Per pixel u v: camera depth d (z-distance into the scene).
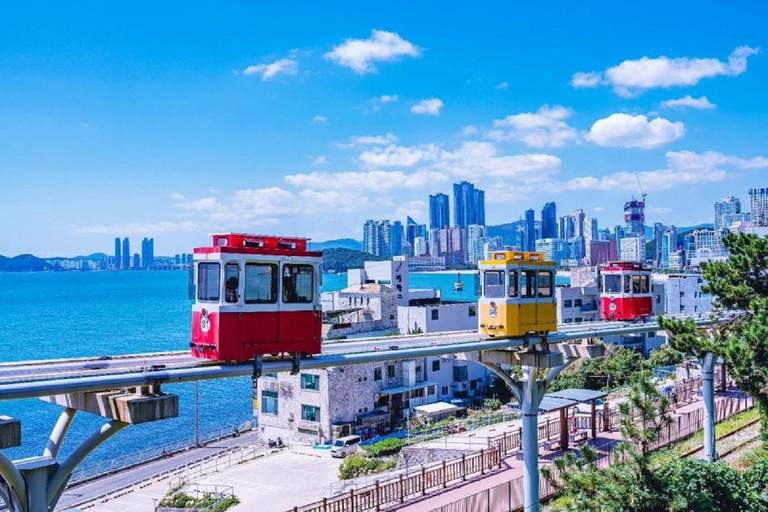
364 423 56.97
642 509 20.94
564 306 80.62
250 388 92.75
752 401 44.94
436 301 87.06
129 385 14.00
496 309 23.52
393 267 85.81
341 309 69.81
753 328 20.48
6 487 14.12
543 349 24.70
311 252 17.27
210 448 59.38
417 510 27.12
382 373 60.75
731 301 26.73
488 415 55.88
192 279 16.42
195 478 45.84
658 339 83.50
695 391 48.44
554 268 24.88
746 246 27.25
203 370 15.34
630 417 22.86
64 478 14.41
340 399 56.25
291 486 42.03
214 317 15.56
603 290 34.75
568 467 22.53
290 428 57.62
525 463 25.14
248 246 16.20
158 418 14.26
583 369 66.00
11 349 116.50
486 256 24.14
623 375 63.53
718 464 24.45
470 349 22.17
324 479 43.44
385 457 46.75
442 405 60.97
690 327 23.09
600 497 20.84
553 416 43.12
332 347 20.75
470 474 32.12
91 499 43.56
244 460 51.38
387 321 72.69
